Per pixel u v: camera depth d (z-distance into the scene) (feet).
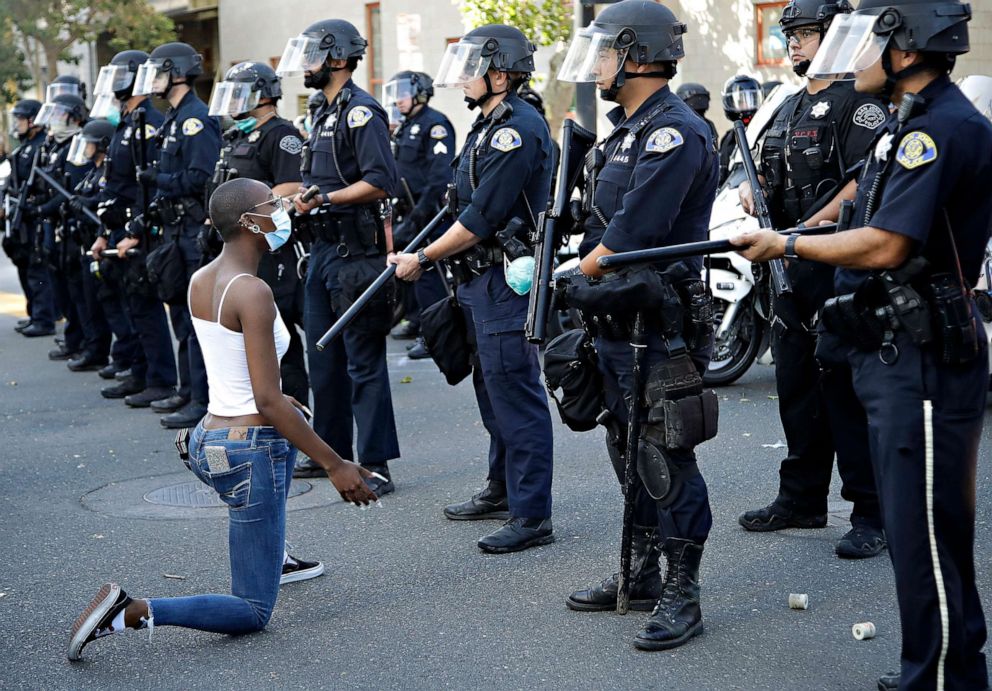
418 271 17.34
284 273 21.86
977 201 10.90
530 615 14.48
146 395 27.84
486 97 16.99
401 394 28.14
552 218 14.49
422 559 16.63
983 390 11.27
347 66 20.22
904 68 10.96
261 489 13.62
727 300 26.81
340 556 16.87
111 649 13.80
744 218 26.50
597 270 13.30
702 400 13.33
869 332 11.30
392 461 22.09
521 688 12.53
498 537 16.84
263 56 81.41
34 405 28.35
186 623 13.41
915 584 11.18
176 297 24.97
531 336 14.26
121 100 27.89
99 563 16.83
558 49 52.65
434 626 14.24
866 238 10.88
